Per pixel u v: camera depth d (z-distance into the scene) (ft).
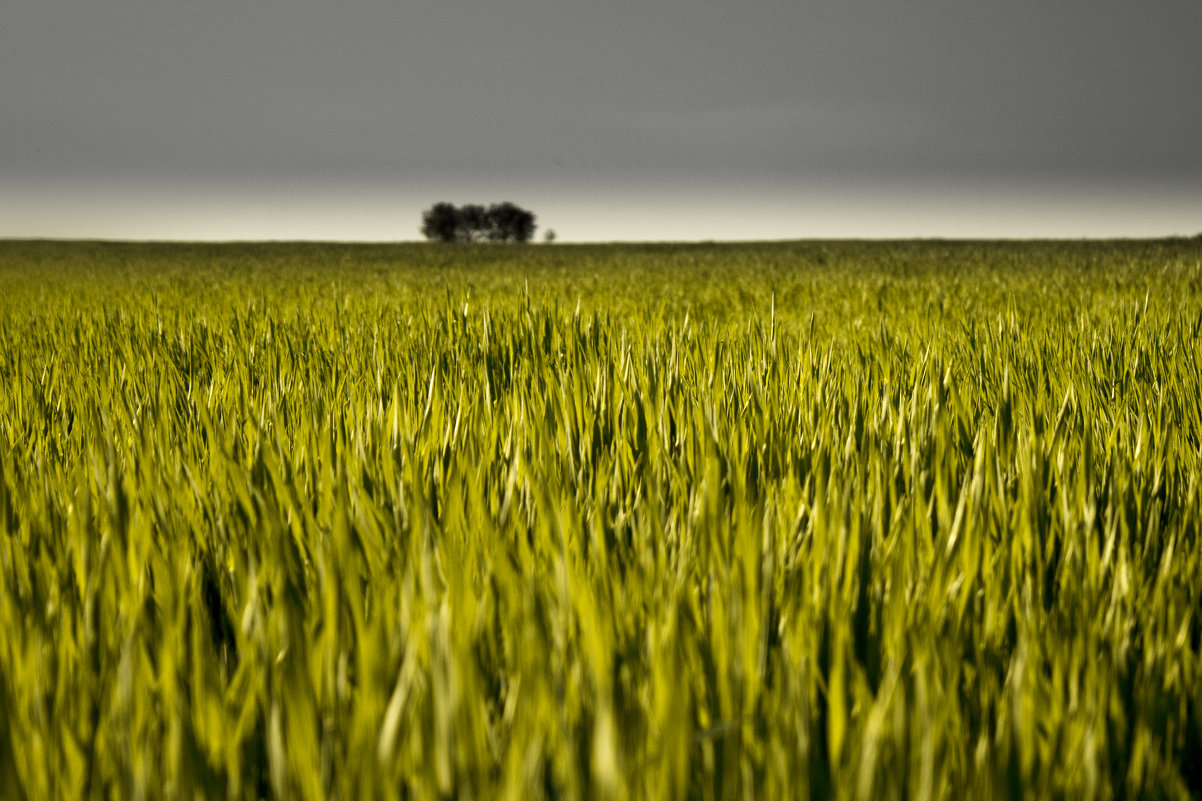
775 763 3.35
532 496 6.73
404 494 6.70
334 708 3.81
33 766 3.58
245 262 128.57
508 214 370.73
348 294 38.06
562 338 17.37
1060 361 14.10
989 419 9.14
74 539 5.57
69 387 12.91
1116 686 4.21
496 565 4.83
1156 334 16.97
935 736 3.62
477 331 18.81
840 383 11.45
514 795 2.99
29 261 136.67
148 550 5.41
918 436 8.11
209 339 18.24
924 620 4.68
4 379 14.07
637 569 5.13
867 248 165.27
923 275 61.31
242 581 5.18
